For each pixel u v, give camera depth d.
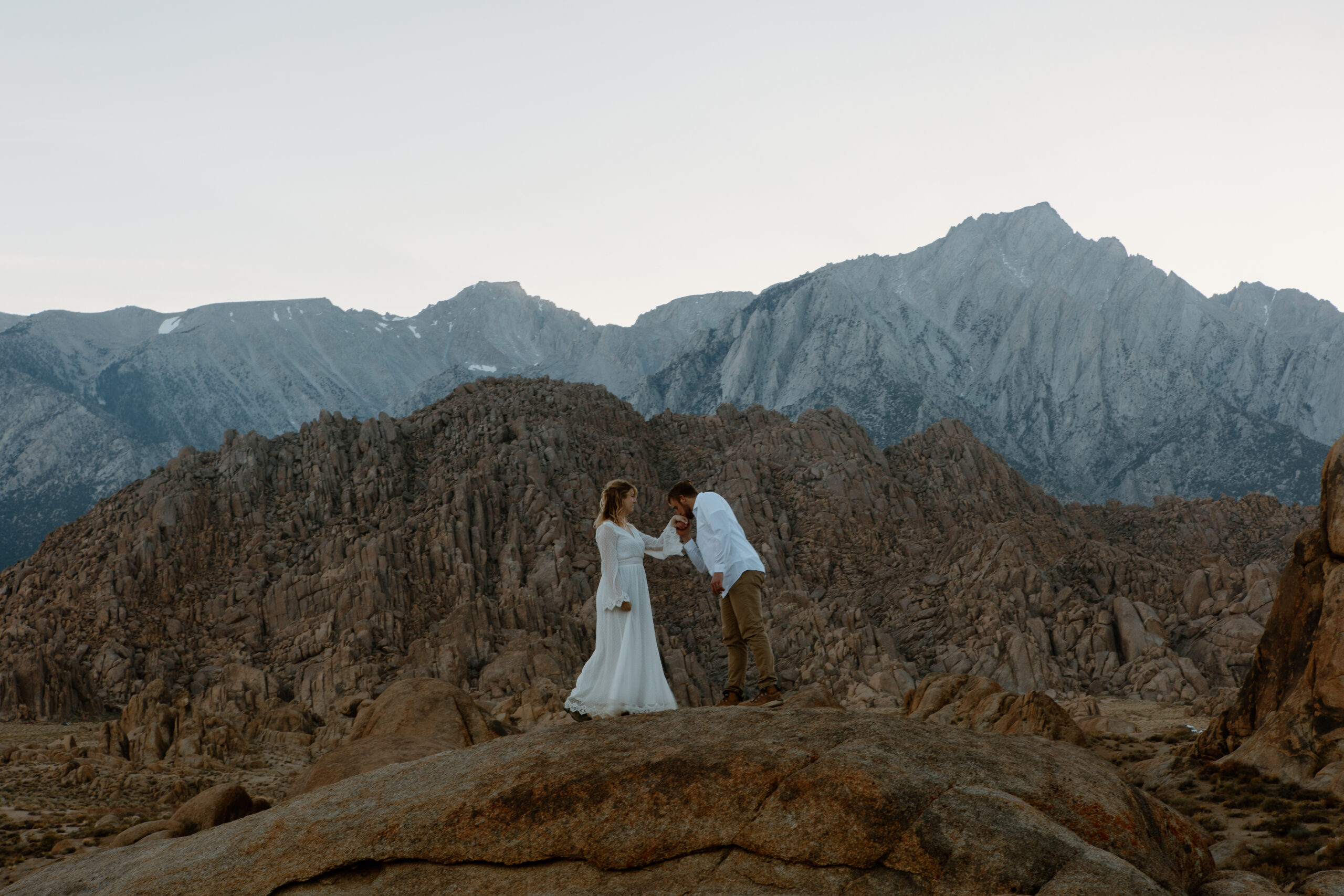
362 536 101.00
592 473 120.00
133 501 107.75
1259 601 90.12
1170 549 124.56
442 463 117.06
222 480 109.00
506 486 111.88
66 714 78.12
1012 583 98.56
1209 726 31.59
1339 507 27.48
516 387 136.00
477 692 78.50
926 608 99.38
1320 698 26.78
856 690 77.94
